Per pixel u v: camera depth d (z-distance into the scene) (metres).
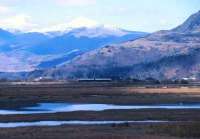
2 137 61.78
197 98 162.88
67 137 61.28
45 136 62.47
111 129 69.69
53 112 105.31
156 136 61.44
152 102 145.62
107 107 124.44
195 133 63.66
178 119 88.94
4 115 96.69
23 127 73.62
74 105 134.75
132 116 94.31
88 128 71.38
